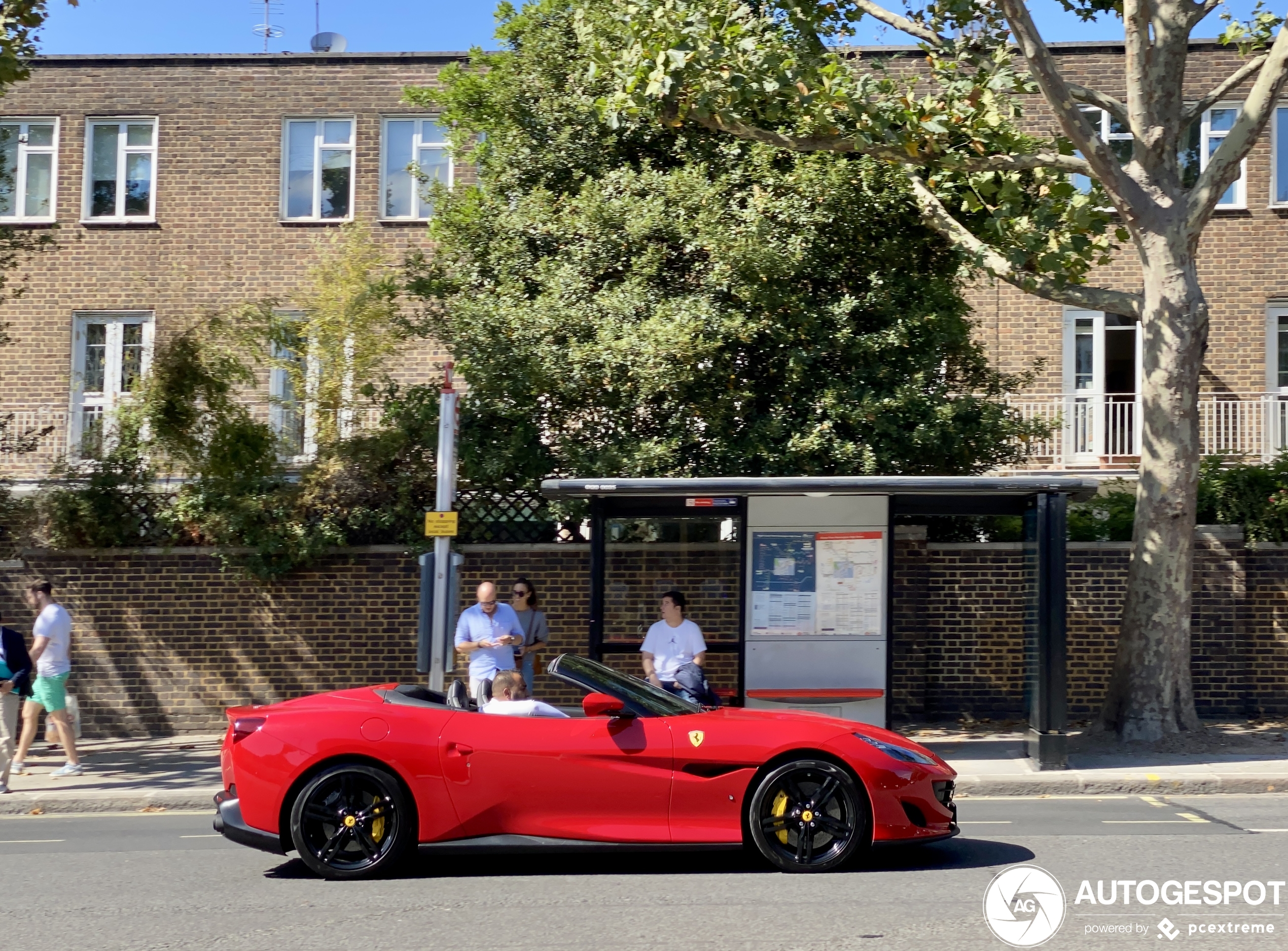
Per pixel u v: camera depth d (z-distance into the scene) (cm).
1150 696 1204
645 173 1429
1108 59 2056
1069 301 1260
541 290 1457
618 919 631
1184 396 1200
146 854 843
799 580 1195
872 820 730
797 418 1384
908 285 1389
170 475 1535
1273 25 1338
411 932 611
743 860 782
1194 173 2072
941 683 1452
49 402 2148
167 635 1478
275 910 664
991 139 1227
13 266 1555
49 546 1486
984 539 1511
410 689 817
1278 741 1253
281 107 2192
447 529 1134
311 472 1485
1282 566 1450
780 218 1366
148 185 2198
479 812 731
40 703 1222
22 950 590
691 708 804
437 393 1500
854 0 1356
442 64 2188
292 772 733
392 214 2189
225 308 1571
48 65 2191
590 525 1350
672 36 1225
